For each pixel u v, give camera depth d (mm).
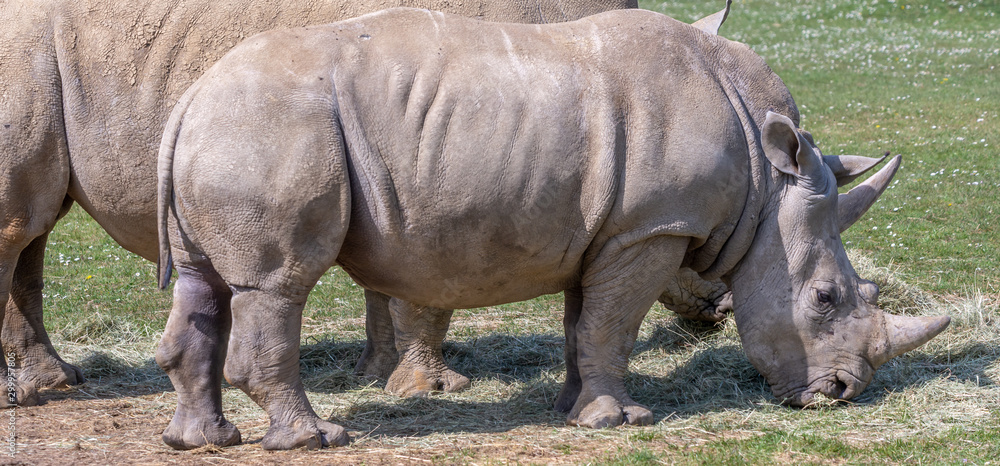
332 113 19672
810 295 22844
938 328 22953
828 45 97062
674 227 21188
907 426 21766
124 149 23578
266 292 19703
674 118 21203
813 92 75625
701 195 21297
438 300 21922
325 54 20172
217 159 19141
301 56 20078
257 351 19875
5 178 23078
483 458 19703
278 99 19469
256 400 20266
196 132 19422
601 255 21438
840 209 24031
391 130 19938
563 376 27062
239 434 21094
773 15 114125
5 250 23766
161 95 23625
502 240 20656
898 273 34406
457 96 20172
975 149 55906
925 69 83938
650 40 21781
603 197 20641
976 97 71500
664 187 20953
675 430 21625
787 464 19172
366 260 20812
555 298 36281
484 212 20234
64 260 41250
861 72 83438
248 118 19312
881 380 24922
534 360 29500
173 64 23734
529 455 19906
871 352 23156
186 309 20562
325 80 19844
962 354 26625
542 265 21328
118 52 23609
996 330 28406
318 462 19406
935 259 37375
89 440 21359
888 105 69875
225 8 24078
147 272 39844
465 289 21562
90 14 23750
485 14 24688
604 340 22062
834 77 81750
